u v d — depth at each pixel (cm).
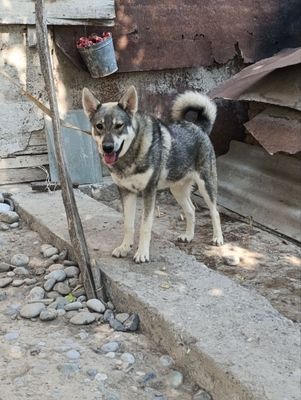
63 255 216
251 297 171
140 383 142
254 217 282
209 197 240
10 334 163
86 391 136
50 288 193
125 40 307
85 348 156
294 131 244
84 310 178
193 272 191
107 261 200
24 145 302
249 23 340
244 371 130
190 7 321
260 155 306
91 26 298
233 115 347
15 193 287
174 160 214
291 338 146
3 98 295
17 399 132
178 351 149
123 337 163
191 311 160
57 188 294
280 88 261
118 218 249
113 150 186
